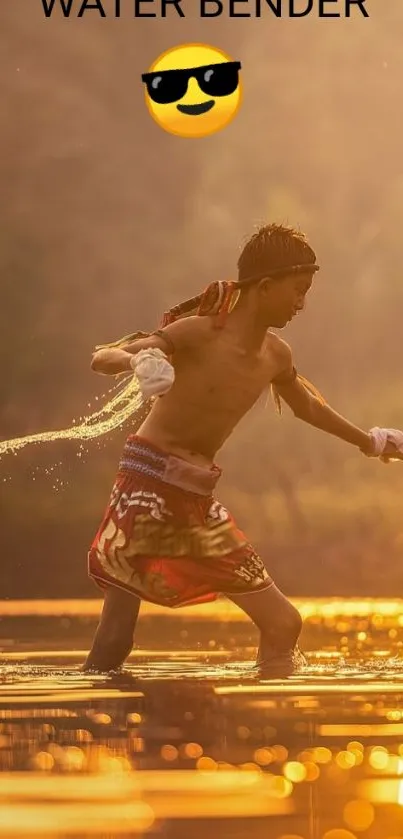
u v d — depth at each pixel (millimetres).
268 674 8875
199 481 9570
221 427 9766
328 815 4230
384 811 4289
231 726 6086
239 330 9727
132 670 9359
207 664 9961
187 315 9859
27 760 5180
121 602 9570
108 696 7480
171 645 12172
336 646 11859
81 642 12531
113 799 4469
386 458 10984
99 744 5562
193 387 9633
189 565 9562
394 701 7086
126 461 9734
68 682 8438
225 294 9609
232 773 4891
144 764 5074
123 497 9680
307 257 9734
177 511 9547
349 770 4953
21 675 9008
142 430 9789
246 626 14984
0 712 6711
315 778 4801
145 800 4465
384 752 5324
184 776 4840
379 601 19984
